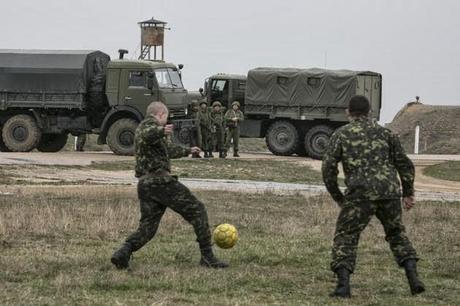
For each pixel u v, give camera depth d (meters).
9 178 34.81
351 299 13.30
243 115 56.19
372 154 13.34
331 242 19.06
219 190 32.06
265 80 57.38
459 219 24.17
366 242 19.22
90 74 51.16
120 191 30.09
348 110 13.73
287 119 57.34
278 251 17.50
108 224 20.34
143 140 15.08
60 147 56.19
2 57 51.31
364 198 13.23
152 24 77.94
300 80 56.41
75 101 50.53
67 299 12.55
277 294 13.52
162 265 15.66
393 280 14.96
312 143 55.97
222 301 12.73
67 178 36.47
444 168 47.53
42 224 19.84
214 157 51.94
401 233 13.64
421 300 13.34
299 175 42.62
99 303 12.33
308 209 25.66
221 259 16.42
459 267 16.14
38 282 13.73
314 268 15.92
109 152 55.94
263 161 49.41
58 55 51.03
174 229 20.53
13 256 15.96
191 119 51.38
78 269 14.93
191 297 12.98
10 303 12.16
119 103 50.56
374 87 57.44
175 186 15.27
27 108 51.72
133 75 50.44
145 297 12.91
